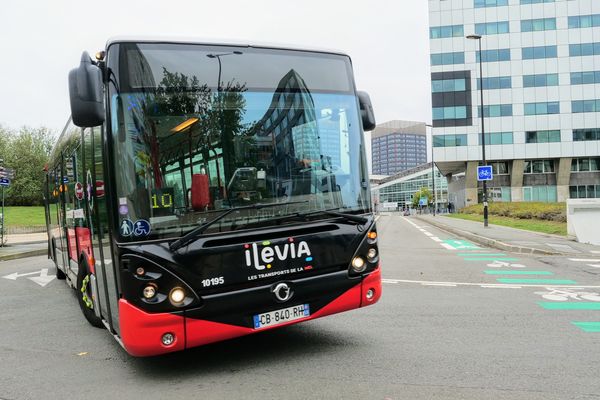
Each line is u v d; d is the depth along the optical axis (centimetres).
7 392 443
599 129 6531
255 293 446
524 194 6788
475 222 3434
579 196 6712
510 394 393
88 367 507
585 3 6556
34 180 7631
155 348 412
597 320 634
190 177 438
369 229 521
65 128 783
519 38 6675
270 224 463
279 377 445
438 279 997
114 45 438
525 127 6662
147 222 420
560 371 444
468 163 6844
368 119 561
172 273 418
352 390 408
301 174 489
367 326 619
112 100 429
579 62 6575
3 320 757
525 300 771
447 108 6781
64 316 770
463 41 6750
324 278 483
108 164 427
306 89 512
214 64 470
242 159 463
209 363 496
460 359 483
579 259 1308
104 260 483
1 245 2380
